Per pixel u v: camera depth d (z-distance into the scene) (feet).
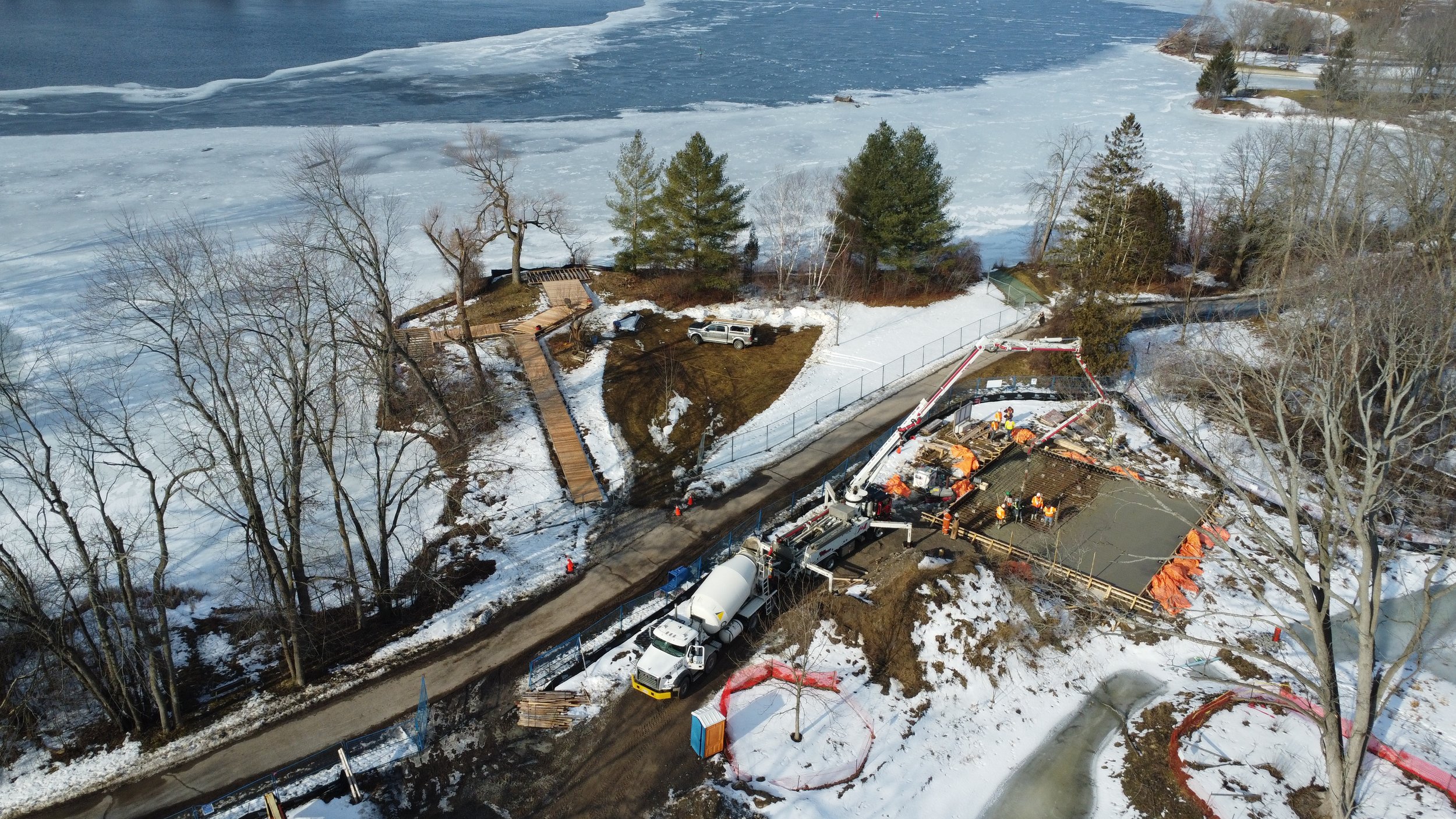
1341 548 132.46
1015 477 147.64
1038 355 188.65
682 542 133.69
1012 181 327.47
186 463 146.30
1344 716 104.22
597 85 488.02
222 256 197.36
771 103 456.45
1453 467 148.77
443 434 157.69
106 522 98.78
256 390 115.55
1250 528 135.95
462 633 116.37
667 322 203.21
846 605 117.60
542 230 266.16
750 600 115.14
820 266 222.48
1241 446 156.46
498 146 271.69
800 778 94.48
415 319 203.10
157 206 276.21
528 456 154.92
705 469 152.35
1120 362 177.27
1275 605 122.01
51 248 240.32
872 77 537.24
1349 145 195.42
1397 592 125.59
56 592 112.37
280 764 96.02
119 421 143.33
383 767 95.45
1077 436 160.97
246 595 122.11
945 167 344.08
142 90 442.09
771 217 258.57
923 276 215.31
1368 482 80.53
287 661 109.40
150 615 116.98
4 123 368.48
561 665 110.01
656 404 171.12
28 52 515.50
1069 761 99.50
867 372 182.91
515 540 135.13
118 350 179.73
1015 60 613.52
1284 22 601.62
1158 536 132.67
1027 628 115.65
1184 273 233.76
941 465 150.71
